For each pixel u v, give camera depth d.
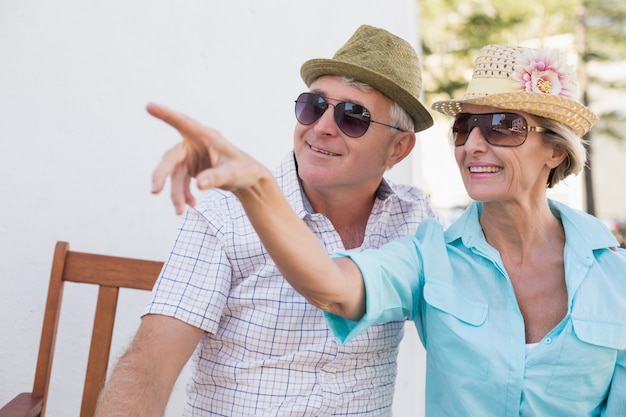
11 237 2.53
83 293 2.60
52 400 2.58
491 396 1.79
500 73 1.88
